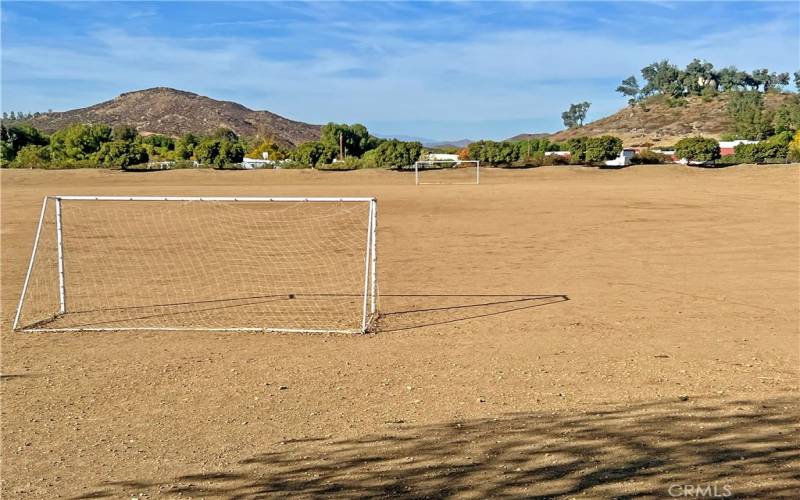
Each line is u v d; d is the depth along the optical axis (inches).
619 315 431.5
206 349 365.4
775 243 754.8
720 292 503.5
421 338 381.7
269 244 779.4
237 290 535.2
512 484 188.2
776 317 421.1
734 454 205.3
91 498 193.3
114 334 402.0
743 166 2235.5
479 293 514.0
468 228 925.8
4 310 469.4
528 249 741.3
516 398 272.2
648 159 2765.7
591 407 257.8
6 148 2977.4
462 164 2746.1
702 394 271.7
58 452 228.7
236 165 2763.3
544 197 1408.7
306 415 259.0
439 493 184.7
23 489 201.0
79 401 282.0
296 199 430.9
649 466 197.6
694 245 752.3
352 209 1159.0
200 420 257.1
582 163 2783.0
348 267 636.1
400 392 284.7
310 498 185.6
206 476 205.3
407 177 2294.5
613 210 1133.1
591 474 193.0
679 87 6948.8
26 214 1056.8
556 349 351.6
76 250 729.6
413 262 662.5
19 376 318.7
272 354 353.1
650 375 301.6
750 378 294.4
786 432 224.1
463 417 250.1
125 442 236.5
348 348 362.9
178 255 701.9
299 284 558.3
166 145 4436.5
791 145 2576.3
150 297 511.2
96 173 2283.5
